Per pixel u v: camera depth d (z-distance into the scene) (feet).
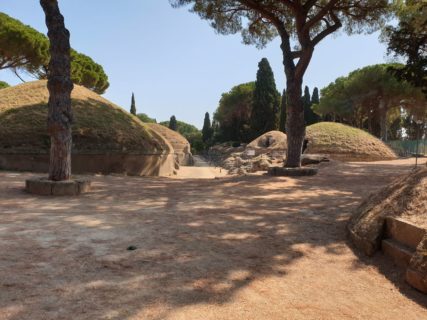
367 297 11.82
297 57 49.03
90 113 69.56
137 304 10.26
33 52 89.04
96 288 11.18
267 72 183.83
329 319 10.15
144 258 14.20
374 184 38.06
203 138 300.20
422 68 50.75
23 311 9.50
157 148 74.84
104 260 13.73
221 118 229.66
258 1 51.19
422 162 73.97
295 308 10.70
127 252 14.83
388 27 54.95
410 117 184.55
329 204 26.86
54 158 32.19
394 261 14.46
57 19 32.19
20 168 55.77
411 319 10.49
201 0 56.29
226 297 11.10
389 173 48.67
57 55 32.22
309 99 206.28
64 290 10.93
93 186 36.58
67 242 15.84
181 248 15.72
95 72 122.21
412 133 186.60
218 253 15.31
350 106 143.64
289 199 29.40
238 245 16.57
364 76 132.98
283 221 21.44
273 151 107.76
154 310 9.96
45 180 31.68
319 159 68.49
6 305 9.79
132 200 28.63
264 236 18.19
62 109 32.17
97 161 61.21
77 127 63.36
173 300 10.65
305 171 45.70
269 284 12.36
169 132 191.83
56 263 13.16
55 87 31.91
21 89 74.69
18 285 11.08
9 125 60.59
